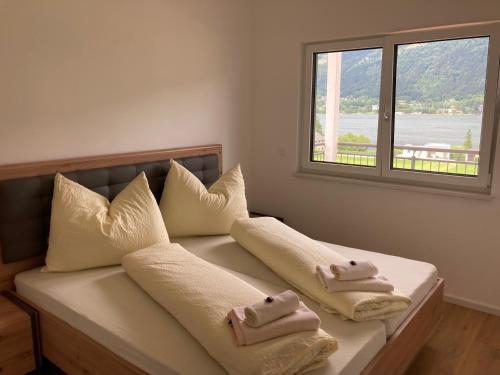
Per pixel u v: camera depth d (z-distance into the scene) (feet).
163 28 10.37
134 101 9.95
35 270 8.18
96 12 8.96
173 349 5.59
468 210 10.26
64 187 8.16
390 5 10.55
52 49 8.34
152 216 8.71
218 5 11.78
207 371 5.20
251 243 8.60
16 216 7.87
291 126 12.82
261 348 5.14
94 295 6.99
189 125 11.39
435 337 9.13
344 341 5.87
